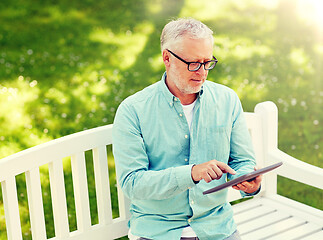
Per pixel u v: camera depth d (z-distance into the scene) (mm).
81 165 2346
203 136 2184
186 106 2184
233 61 6152
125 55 6320
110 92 5445
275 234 2506
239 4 7832
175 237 2135
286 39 6789
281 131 4848
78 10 7512
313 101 5371
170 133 2148
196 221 2172
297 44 6664
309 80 5809
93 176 4070
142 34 6902
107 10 7543
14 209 2172
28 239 3391
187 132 2162
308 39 6801
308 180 2607
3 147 4430
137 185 2045
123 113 2143
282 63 6168
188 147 2174
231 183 1901
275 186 2883
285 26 7148
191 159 2160
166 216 2166
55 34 6820
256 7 7715
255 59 6227
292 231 2525
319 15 7441
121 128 2125
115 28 7043
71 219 3578
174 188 1996
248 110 5129
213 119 2199
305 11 7547
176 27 2051
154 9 7625
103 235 2438
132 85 5613
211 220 2188
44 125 4801
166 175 2002
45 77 5738
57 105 5164
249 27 7105
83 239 2385
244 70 5953
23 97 5301
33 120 4879
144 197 2061
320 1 7773
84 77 5762
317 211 2668
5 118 4902
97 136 2363
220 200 2195
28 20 7160
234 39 6742
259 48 6520
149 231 2172
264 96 5422
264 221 2617
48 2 7691
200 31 2029
